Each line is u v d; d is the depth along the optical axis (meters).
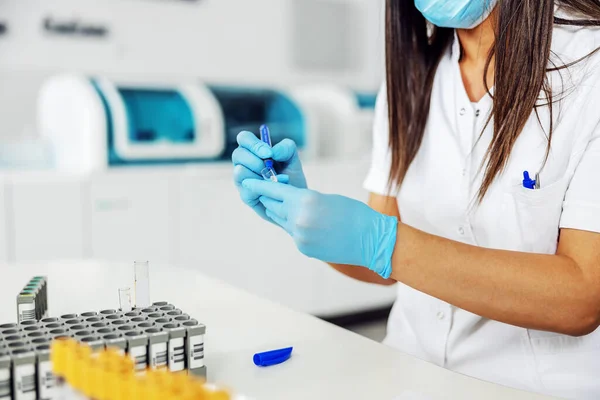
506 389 0.75
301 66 3.72
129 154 2.47
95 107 2.39
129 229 2.47
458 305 0.84
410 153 1.13
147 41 3.20
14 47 2.85
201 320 1.02
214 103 2.71
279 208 0.88
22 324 0.77
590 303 0.80
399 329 1.20
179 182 2.56
